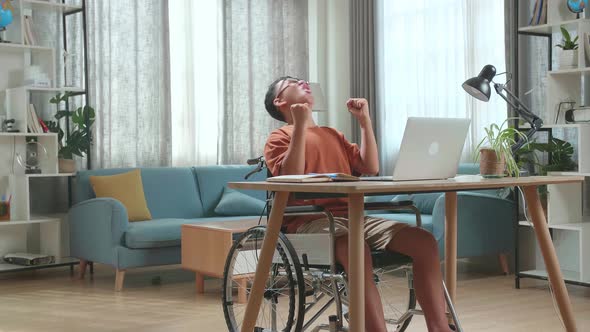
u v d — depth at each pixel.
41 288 4.85
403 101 6.40
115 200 4.85
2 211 5.24
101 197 5.23
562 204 4.57
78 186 5.38
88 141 5.59
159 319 3.87
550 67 4.79
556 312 3.92
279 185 2.32
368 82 6.55
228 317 2.95
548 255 2.82
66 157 5.55
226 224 4.68
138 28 6.05
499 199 5.17
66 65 5.76
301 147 2.66
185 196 5.77
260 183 2.40
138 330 3.61
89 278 5.24
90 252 5.07
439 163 2.56
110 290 4.75
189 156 6.36
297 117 2.65
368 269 2.48
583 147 4.38
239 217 5.64
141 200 5.37
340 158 2.88
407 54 6.32
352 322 2.18
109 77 5.91
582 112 4.45
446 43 5.97
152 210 5.58
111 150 5.95
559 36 5.02
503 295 4.43
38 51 5.51
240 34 6.55
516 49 4.81
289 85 2.97
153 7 6.10
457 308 4.04
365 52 6.55
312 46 7.09
